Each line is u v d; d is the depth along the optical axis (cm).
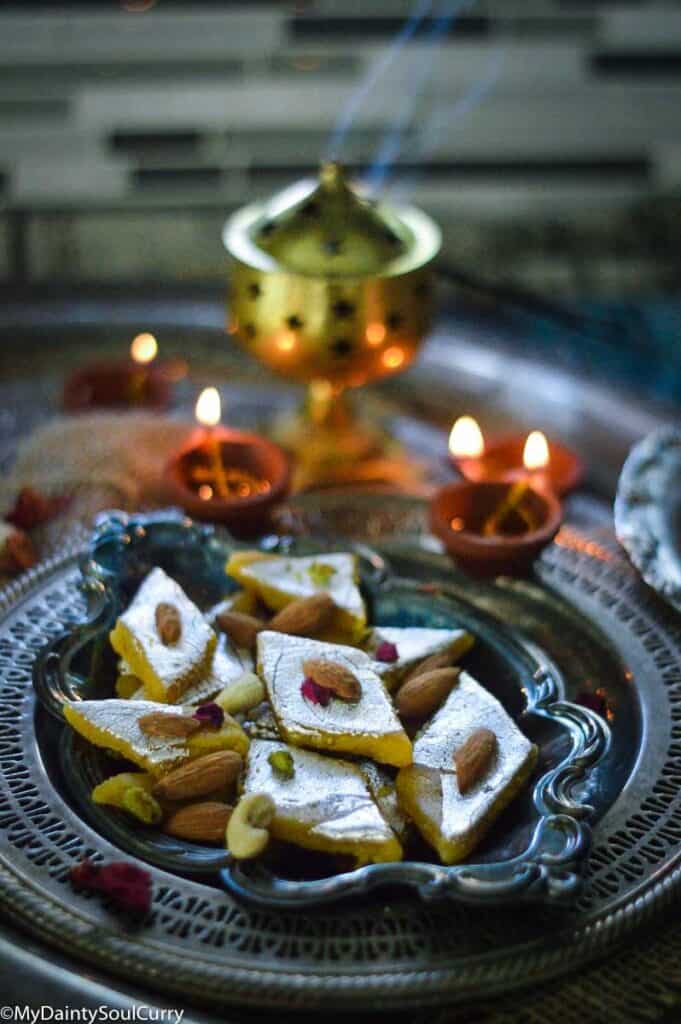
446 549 68
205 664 61
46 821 57
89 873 55
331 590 64
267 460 71
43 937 54
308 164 102
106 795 57
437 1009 54
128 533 66
